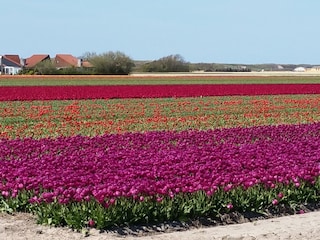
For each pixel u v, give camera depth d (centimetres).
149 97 5362
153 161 1680
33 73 12875
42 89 6050
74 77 10869
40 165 1619
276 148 2016
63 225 1223
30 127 3031
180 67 15438
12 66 17412
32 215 1307
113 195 1238
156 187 1277
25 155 1912
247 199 1375
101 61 12938
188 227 1265
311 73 14312
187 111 4019
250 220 1341
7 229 1202
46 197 1256
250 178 1409
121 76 11494
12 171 1520
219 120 3428
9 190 1369
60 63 19450
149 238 1145
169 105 4466
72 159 1738
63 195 1251
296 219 1325
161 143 2206
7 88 6188
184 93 5681
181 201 1310
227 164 1631
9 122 3303
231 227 1244
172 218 1275
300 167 1611
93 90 5953
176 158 1723
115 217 1209
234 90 6134
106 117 3612
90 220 1194
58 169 1577
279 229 1223
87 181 1380
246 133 2525
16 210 1338
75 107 4209
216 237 1152
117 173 1488
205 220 1303
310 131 2686
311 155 1878
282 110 4184
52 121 3369
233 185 1383
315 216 1362
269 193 1412
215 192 1350
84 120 3434
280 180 1449
